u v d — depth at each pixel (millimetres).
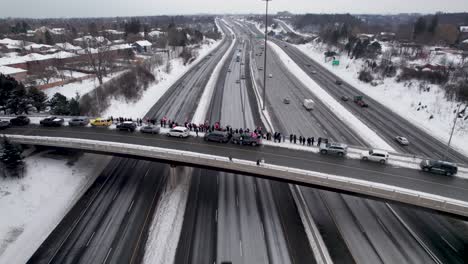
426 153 47844
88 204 37094
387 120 62812
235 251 29719
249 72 108500
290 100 76375
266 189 39812
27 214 34562
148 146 40250
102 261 28625
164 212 35312
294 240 31094
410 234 31844
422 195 28328
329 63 122000
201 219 34188
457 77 74000
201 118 63500
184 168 42781
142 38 156750
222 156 37188
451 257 28766
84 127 49125
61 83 82625
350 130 57500
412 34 136750
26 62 92875
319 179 31297
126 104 72625
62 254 29453
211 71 110375
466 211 26703
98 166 45375
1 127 47625
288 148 40562
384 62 96250
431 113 62844
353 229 32562
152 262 28469
